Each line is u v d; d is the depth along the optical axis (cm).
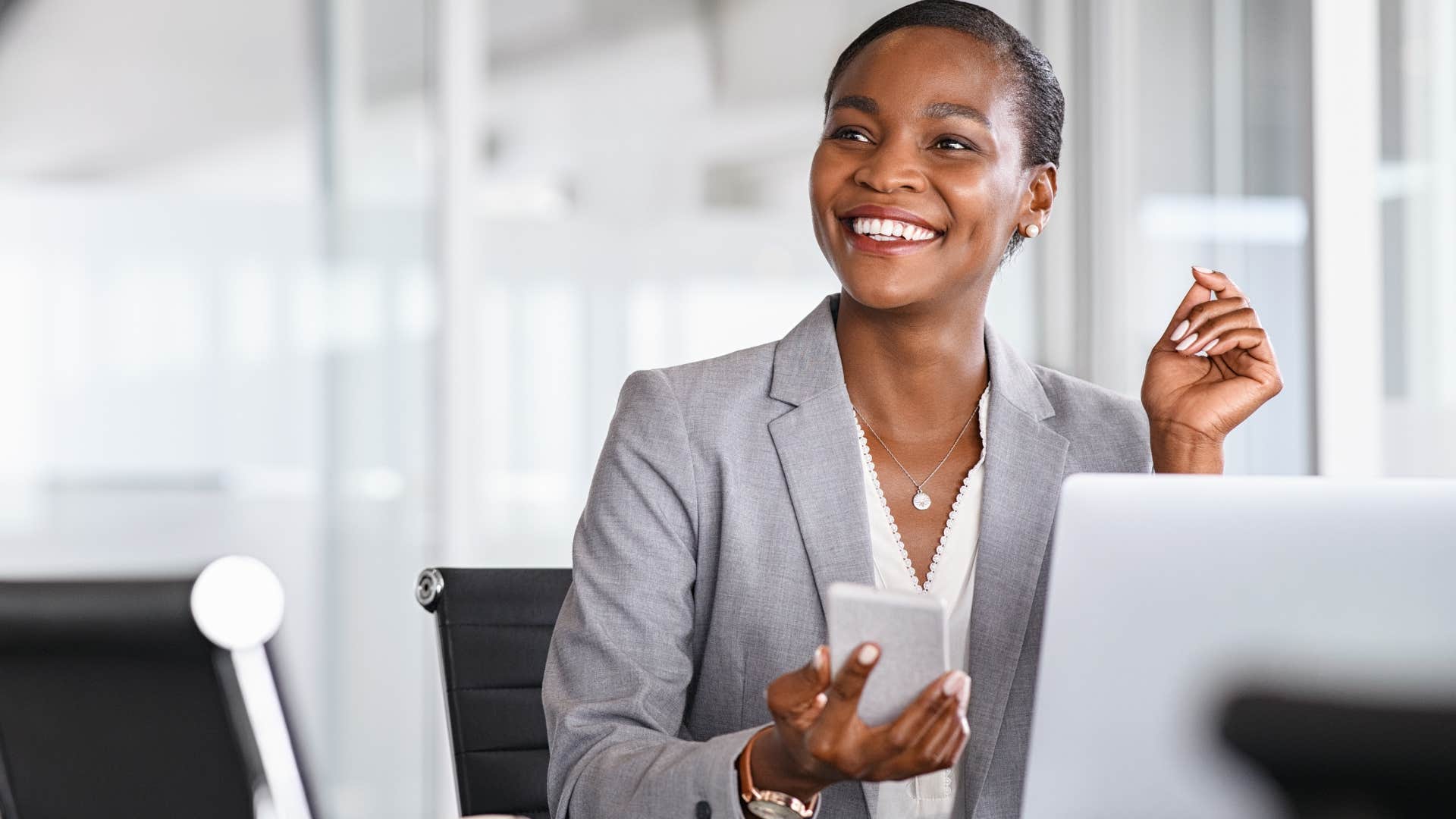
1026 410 153
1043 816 85
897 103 145
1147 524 83
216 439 346
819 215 148
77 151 339
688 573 147
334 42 352
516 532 360
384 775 351
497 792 168
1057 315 381
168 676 79
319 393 352
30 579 82
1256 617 82
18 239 337
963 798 139
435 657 354
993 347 156
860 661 91
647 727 135
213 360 346
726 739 115
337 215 352
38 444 338
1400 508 82
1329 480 83
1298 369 363
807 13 369
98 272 341
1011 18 379
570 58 362
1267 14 368
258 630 78
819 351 154
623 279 365
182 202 344
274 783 78
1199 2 377
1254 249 371
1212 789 81
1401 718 46
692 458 149
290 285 350
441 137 355
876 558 148
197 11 345
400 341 355
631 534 147
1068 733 84
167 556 343
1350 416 345
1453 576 81
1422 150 335
